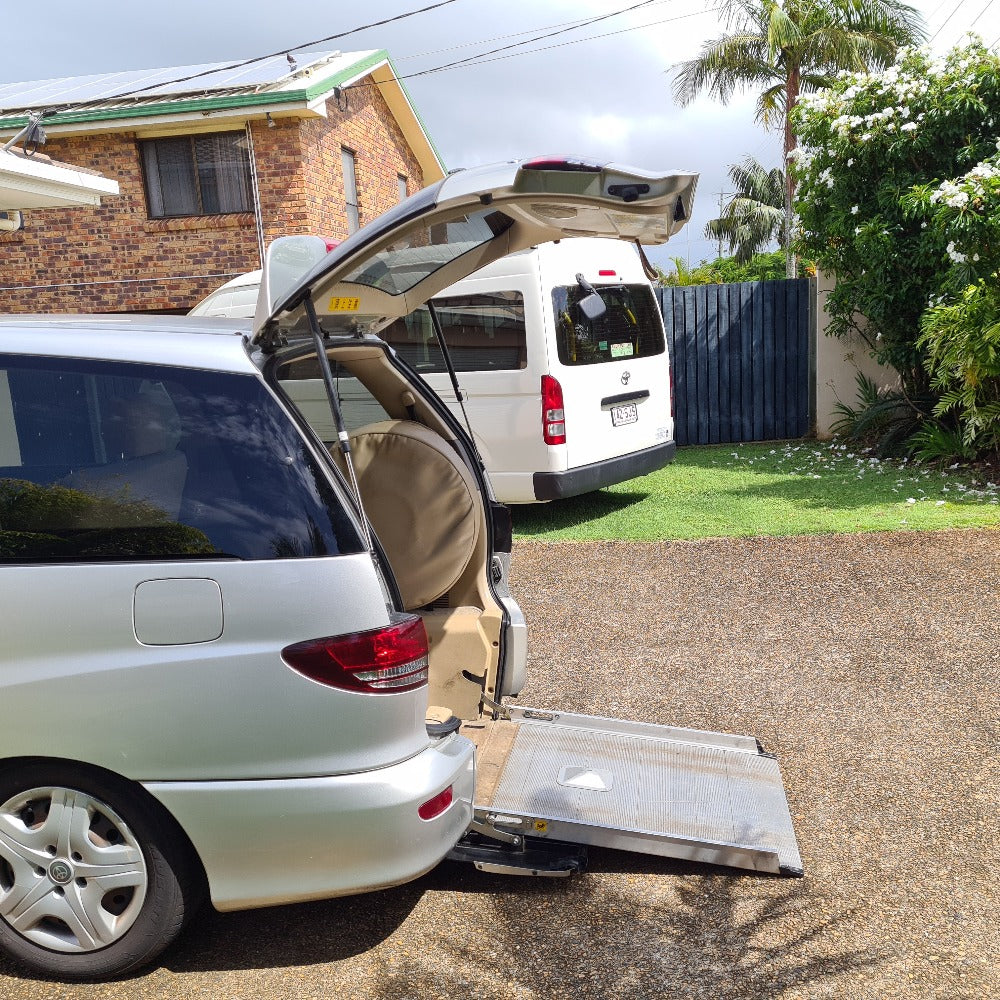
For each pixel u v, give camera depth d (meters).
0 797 2.62
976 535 7.10
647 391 8.93
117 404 2.66
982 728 4.21
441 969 2.75
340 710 2.51
